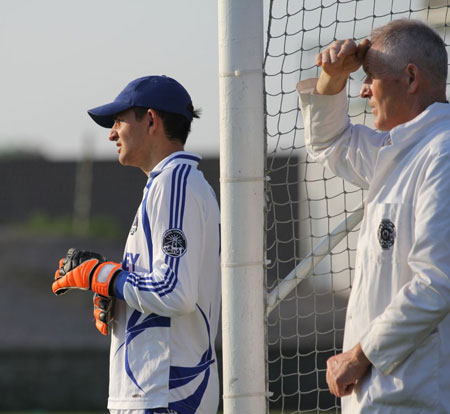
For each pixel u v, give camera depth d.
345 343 10.74
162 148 12.88
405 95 10.63
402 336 9.74
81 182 84.19
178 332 12.04
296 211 56.69
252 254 11.91
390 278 10.24
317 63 11.64
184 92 13.07
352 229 12.91
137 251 12.29
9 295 58.53
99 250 71.38
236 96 12.02
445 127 10.34
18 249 67.88
